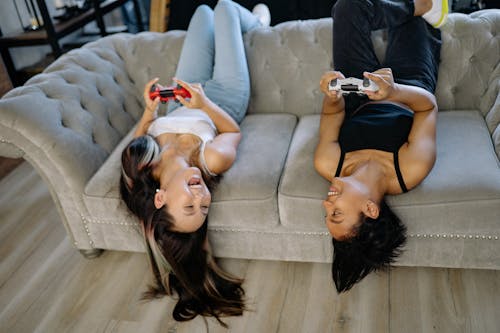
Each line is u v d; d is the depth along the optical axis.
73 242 1.96
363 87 1.49
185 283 1.65
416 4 1.83
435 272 1.71
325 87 1.57
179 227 1.55
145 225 1.60
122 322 1.69
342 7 1.86
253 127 2.00
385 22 1.86
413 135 1.57
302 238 1.72
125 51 2.25
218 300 1.68
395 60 1.84
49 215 2.31
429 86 1.79
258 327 1.61
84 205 1.83
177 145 1.73
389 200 1.55
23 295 1.86
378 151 1.57
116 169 1.82
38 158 1.76
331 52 2.00
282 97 2.09
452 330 1.51
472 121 1.80
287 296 1.71
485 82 1.86
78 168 1.79
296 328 1.59
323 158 1.64
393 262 1.62
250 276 1.80
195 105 1.75
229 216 1.68
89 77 2.05
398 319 1.57
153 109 1.79
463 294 1.62
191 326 1.64
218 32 2.02
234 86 1.97
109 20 3.84
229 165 1.72
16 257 2.07
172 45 2.21
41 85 1.89
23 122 1.71
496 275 1.67
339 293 1.67
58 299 1.82
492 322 1.51
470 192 1.47
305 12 2.70
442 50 1.90
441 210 1.50
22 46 2.96
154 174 1.67
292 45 2.05
